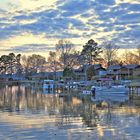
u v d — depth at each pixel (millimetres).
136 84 76750
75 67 151125
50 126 26734
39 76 181000
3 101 56938
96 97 68562
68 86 105938
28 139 21547
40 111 38719
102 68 134750
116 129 25000
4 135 22828
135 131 24047
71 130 24797
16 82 190750
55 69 159000
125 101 56312
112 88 75625
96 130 24703
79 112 37625
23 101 57000
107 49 155875
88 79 128625
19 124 27766
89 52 153125
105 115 34344
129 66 117938
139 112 37000
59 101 56906
